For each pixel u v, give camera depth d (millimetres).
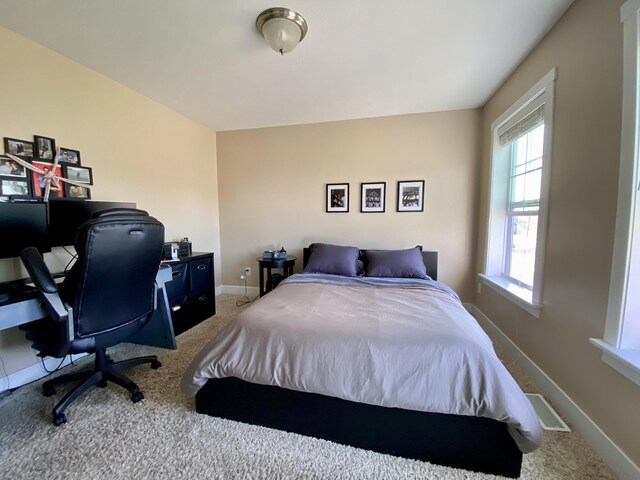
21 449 1348
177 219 3264
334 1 1561
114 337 1675
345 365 1361
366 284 2539
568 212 1626
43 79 1965
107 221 1431
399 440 1330
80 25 1749
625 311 1254
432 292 2281
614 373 1269
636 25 1183
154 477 1214
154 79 2455
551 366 1761
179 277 2680
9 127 1799
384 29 1796
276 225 3838
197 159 3586
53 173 2020
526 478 1218
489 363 1280
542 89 1879
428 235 3361
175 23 1738
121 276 1570
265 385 1475
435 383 1271
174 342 2375
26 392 1805
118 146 2521
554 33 1766
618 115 1285
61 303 1441
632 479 1160
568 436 1437
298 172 3703
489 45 1974
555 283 1735
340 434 1400
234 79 2455
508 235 2688
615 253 1287
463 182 3223
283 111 3219
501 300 2533
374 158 3441
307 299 2014
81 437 1425
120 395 1764
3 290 1612
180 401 1711
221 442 1406
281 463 1290
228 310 3336
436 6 1602
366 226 3535
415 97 2852
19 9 1602
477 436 1246
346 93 2746
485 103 3014
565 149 1658
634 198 1213
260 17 1670
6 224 1653
